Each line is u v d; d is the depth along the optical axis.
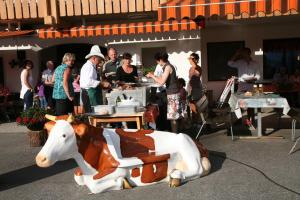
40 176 6.51
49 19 12.09
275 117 10.95
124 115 6.91
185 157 5.93
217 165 6.66
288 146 7.71
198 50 12.44
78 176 5.82
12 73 14.36
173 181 5.64
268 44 14.45
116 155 5.50
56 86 8.08
